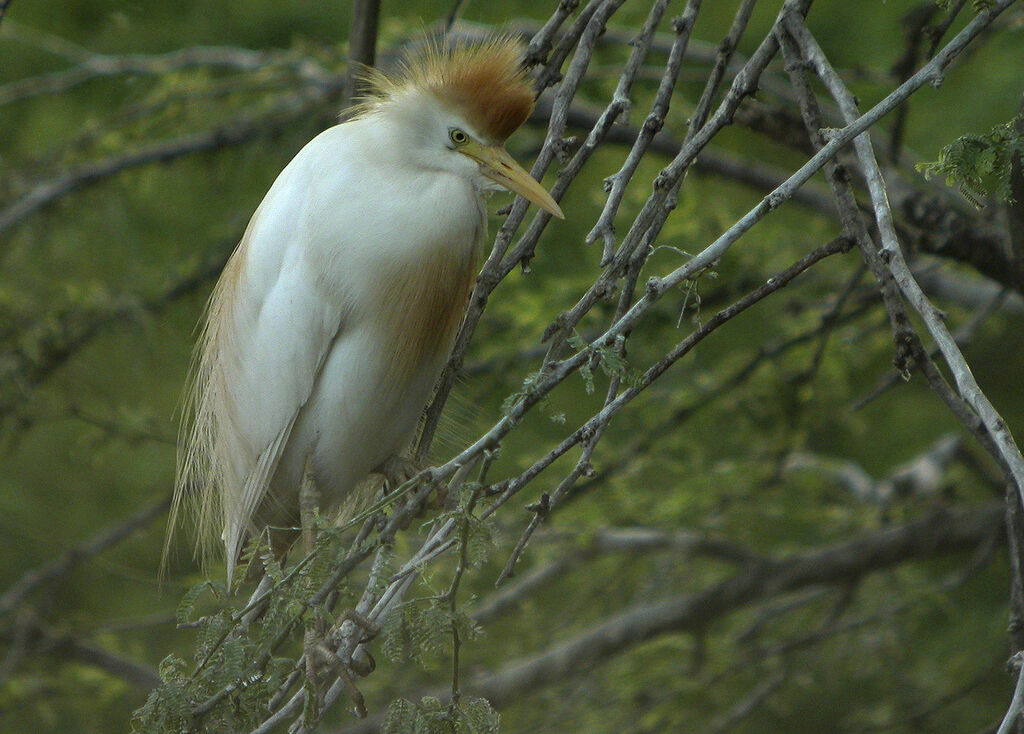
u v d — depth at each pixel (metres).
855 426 12.27
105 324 12.46
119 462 15.27
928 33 5.74
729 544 12.04
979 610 12.70
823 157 4.44
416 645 4.31
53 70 14.45
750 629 11.98
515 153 11.80
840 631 11.63
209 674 4.57
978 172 4.62
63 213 13.10
